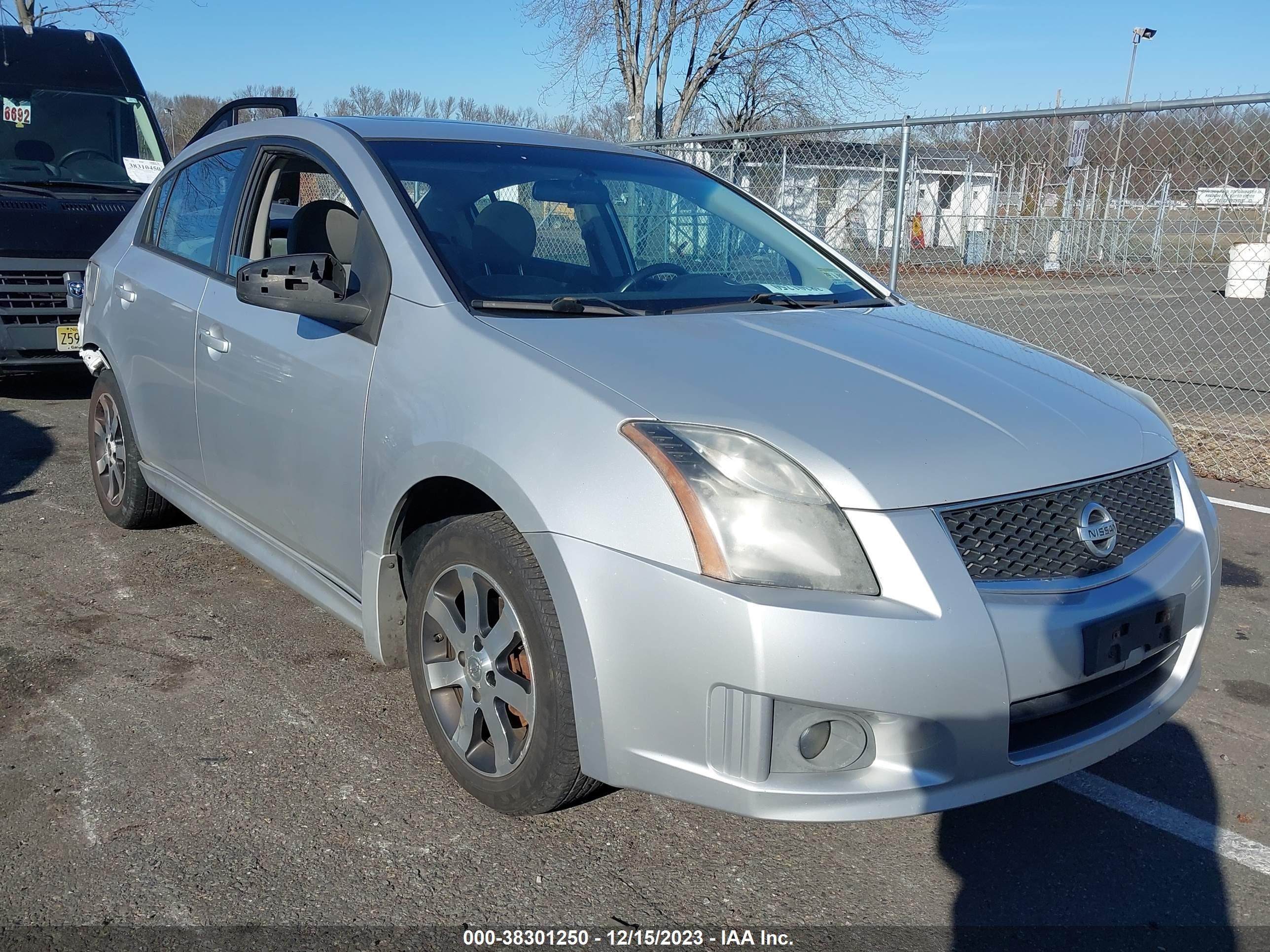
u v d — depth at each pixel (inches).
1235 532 207.6
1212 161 324.8
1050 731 93.3
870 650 82.0
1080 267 385.4
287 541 134.3
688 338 106.8
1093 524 94.1
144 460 175.3
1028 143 357.7
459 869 97.5
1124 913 95.3
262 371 131.3
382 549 111.3
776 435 88.4
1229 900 97.4
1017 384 107.9
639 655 87.0
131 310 169.0
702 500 85.8
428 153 133.0
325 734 120.6
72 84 330.3
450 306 109.7
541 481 92.0
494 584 98.5
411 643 111.4
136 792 107.8
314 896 93.0
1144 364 420.5
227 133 164.2
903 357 109.4
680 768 86.8
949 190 372.5
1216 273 422.9
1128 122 328.8
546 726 94.2
